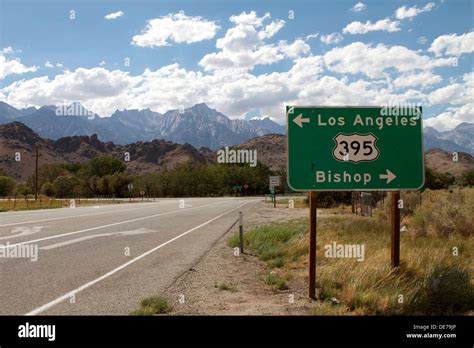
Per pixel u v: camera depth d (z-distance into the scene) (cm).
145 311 670
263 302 752
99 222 2316
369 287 760
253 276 984
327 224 1980
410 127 827
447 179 5847
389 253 1026
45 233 1723
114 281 899
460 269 817
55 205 5200
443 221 1473
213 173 11569
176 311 696
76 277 927
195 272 1016
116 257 1191
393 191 849
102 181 10900
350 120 817
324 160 809
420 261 921
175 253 1298
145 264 1098
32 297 761
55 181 10912
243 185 11444
